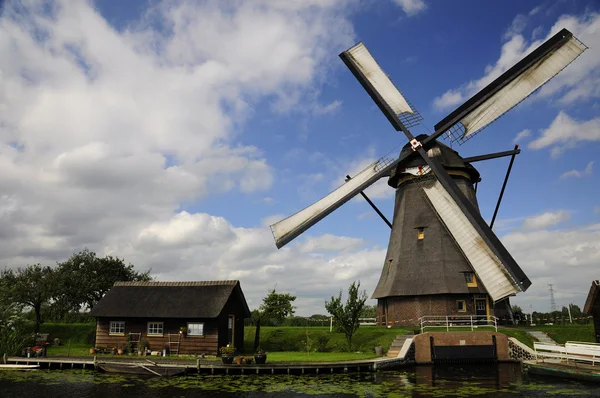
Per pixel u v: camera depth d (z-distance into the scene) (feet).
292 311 100.89
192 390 54.34
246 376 65.92
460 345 83.56
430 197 96.07
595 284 78.89
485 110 89.81
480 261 83.46
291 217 89.92
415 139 94.84
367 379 63.00
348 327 92.48
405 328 96.89
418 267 101.04
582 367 65.16
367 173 94.32
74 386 57.41
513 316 116.37
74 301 130.52
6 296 104.17
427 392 52.60
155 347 89.04
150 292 93.71
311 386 57.06
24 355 84.23
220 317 88.58
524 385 57.26
